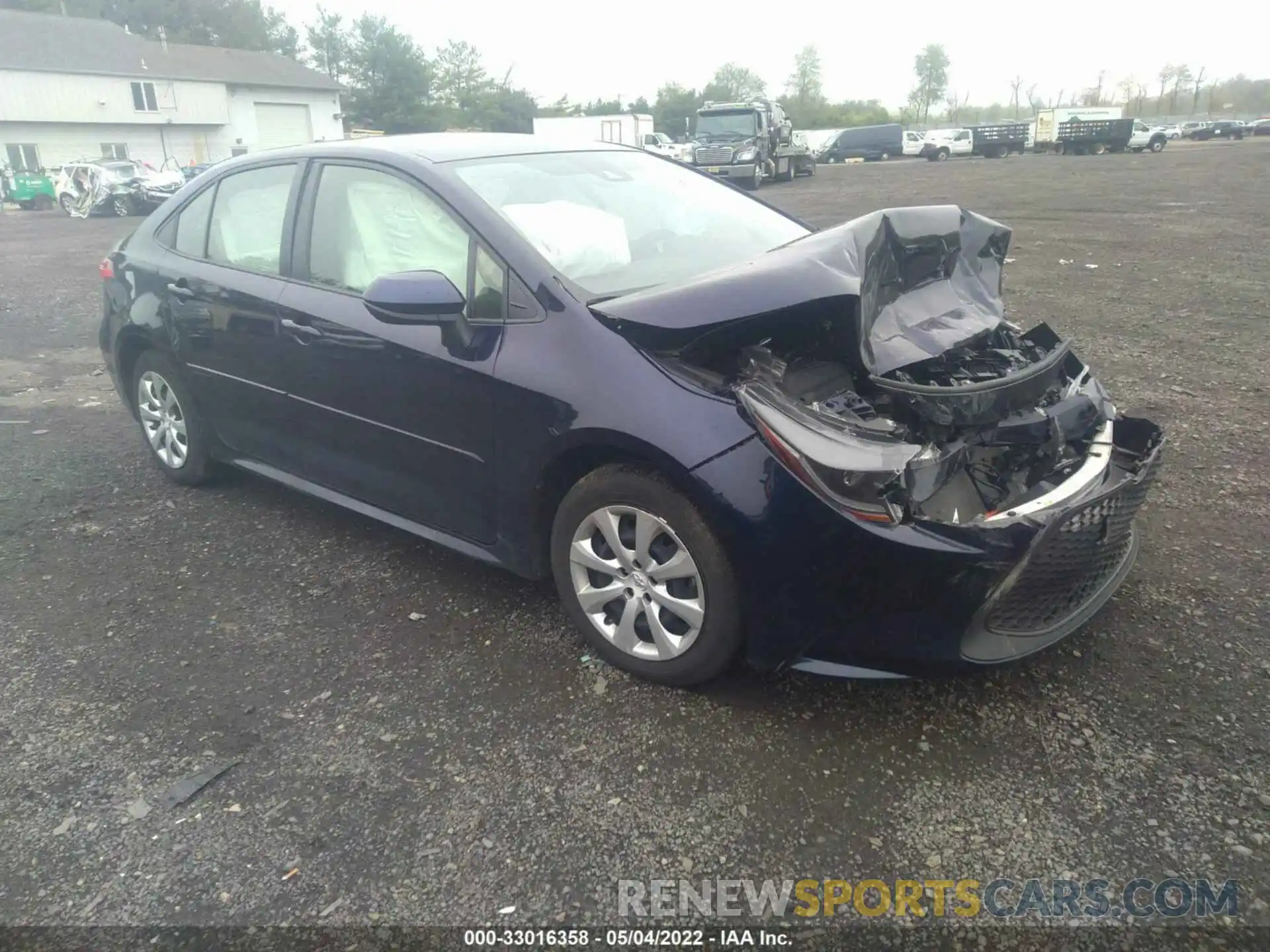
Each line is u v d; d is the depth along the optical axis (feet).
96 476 16.48
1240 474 14.52
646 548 9.29
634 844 7.67
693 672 9.31
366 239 11.69
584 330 9.44
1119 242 42.16
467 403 10.27
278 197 13.00
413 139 12.89
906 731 8.86
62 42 154.81
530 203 11.16
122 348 15.72
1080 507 8.52
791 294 8.50
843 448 8.18
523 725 9.18
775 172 102.58
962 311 10.43
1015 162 137.28
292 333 12.25
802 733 8.90
